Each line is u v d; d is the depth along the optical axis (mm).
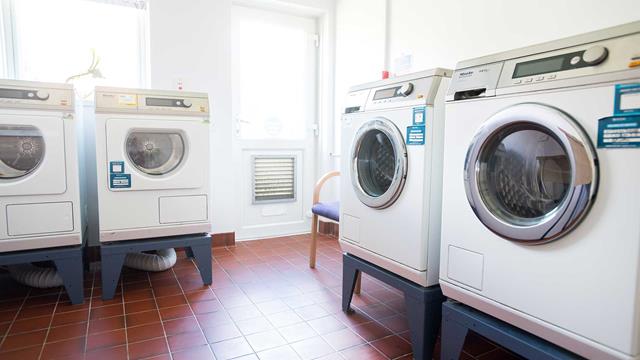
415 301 1540
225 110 3154
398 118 1628
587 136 985
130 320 1869
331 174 2770
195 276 2508
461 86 1348
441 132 1534
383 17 2936
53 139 1958
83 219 2465
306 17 3662
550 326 1088
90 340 1673
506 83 1198
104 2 2783
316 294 2213
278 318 1904
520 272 1160
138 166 2219
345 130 1967
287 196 3715
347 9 3393
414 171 1545
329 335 1739
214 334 1737
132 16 2896
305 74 3705
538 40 1856
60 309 1990
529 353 1137
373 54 3066
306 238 3568
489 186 1290
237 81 3404
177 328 1790
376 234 1753
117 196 2141
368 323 1861
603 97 957
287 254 3020
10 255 1926
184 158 2287
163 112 2197
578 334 1024
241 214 3512
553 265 1073
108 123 2094
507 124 1180
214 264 2750
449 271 1407
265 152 3572
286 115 3658
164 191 2240
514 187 1243
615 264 942
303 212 3783
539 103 1101
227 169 3207
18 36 2590
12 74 2582
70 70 2760
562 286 1055
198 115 2287
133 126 2143
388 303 2100
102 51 2836
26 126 1908
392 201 1648
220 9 3082
